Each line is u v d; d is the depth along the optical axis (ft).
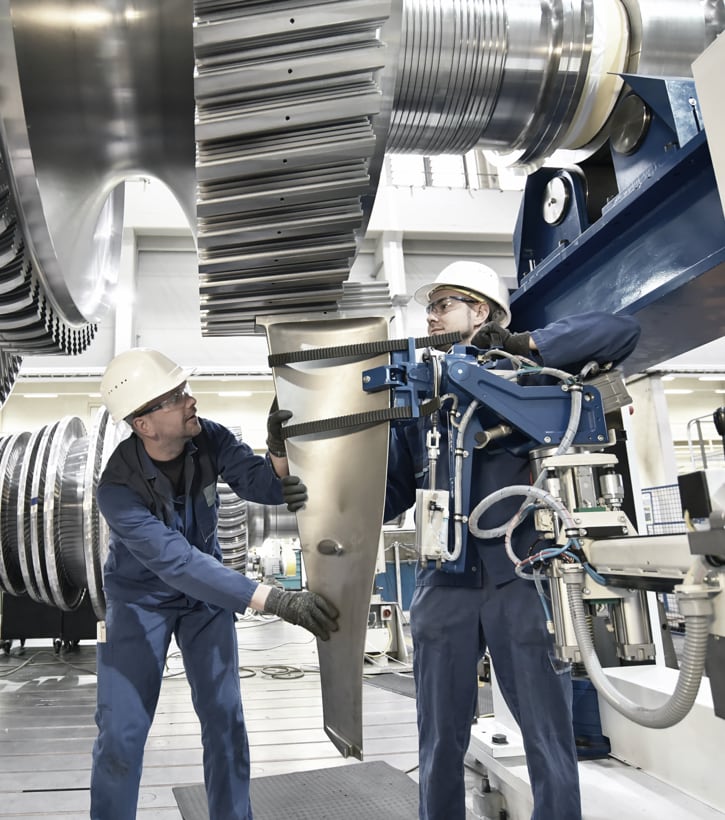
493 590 4.47
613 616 3.28
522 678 4.27
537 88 5.41
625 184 5.02
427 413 3.88
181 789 7.00
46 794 7.06
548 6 5.25
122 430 13.19
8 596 16.01
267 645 18.66
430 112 5.54
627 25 5.46
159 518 5.12
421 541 4.05
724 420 2.59
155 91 3.61
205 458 5.51
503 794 5.90
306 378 3.93
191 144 3.85
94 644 18.06
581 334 4.08
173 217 24.03
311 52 3.17
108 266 5.40
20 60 3.34
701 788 5.37
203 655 5.20
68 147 3.71
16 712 10.66
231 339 24.94
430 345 3.94
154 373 5.06
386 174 23.32
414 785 6.94
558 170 6.22
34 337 4.65
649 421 17.54
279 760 8.07
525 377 4.53
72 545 13.21
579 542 3.20
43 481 13.06
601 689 2.89
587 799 5.47
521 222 6.63
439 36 5.13
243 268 3.82
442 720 4.50
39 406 25.91
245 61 3.18
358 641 3.75
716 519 2.19
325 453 3.85
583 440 3.93
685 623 2.32
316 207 3.57
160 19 3.29
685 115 4.44
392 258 24.57
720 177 3.36
